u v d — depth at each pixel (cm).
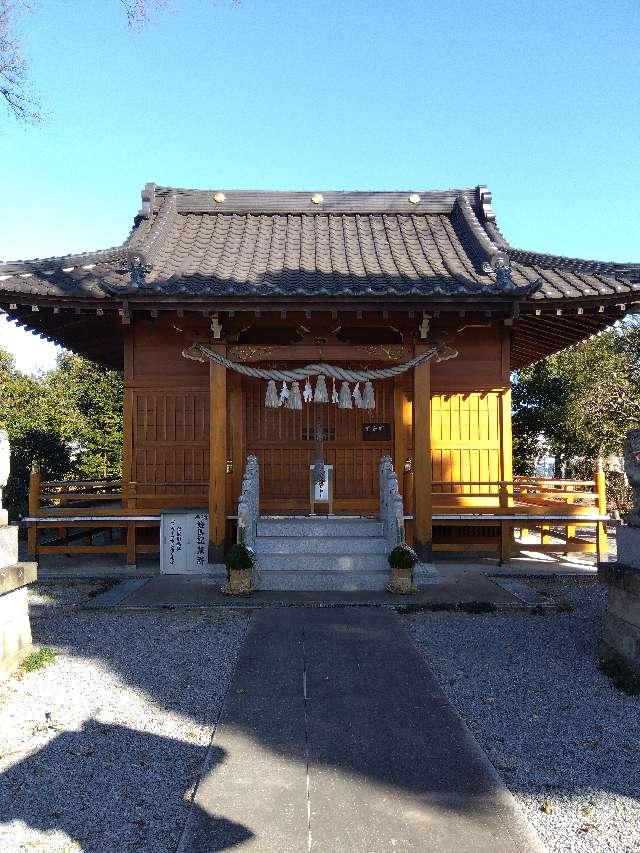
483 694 533
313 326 1048
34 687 553
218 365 1031
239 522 909
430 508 1030
